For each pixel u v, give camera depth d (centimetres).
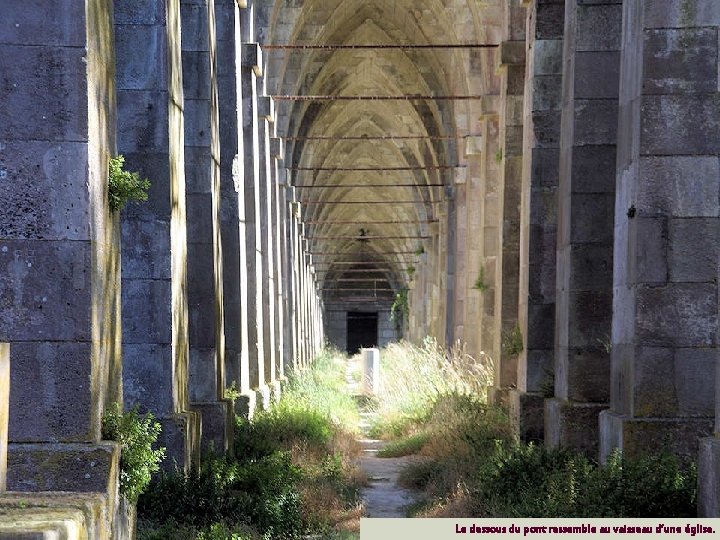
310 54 4834
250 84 3316
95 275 1250
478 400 3170
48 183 1237
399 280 11150
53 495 1034
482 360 3572
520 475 1844
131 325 1755
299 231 6244
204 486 1667
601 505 1425
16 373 1232
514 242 3011
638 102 1641
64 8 1237
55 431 1235
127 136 1756
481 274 3628
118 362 1354
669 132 1627
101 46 1295
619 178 1758
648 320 1633
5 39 1234
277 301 4216
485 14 3781
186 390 1878
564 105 2180
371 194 8750
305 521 1830
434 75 5309
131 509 1292
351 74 5541
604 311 2100
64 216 1238
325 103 5728
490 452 2347
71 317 1238
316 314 9225
